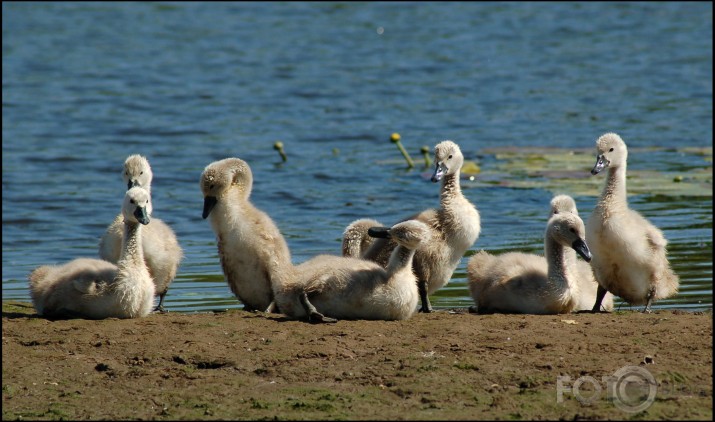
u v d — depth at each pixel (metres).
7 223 20.56
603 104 34.06
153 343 11.34
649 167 24.81
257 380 10.25
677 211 20.06
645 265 13.35
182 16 52.25
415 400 9.60
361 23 50.41
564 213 12.94
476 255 13.91
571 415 9.11
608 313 12.82
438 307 14.15
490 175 24.09
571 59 42.09
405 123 31.77
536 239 18.16
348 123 31.81
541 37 46.72
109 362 10.78
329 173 25.06
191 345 11.20
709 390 9.59
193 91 36.69
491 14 52.44
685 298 14.39
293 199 22.28
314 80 38.59
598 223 13.43
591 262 13.64
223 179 13.31
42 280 12.83
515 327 11.74
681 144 27.91
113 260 13.76
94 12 53.12
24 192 23.23
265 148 28.38
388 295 12.17
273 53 43.69
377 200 22.20
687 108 33.12
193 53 43.69
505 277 13.09
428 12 53.00
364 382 10.09
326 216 20.69
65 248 18.67
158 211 21.41
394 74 39.59
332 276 12.31
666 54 42.78
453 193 13.82
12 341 11.51
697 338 11.11
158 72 39.84
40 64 40.88
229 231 13.30
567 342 11.05
